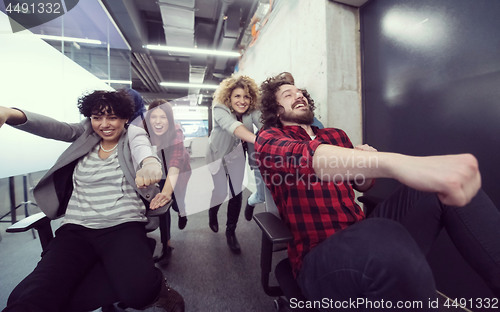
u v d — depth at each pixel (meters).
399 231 0.40
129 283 0.65
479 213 0.50
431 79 1.05
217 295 1.10
